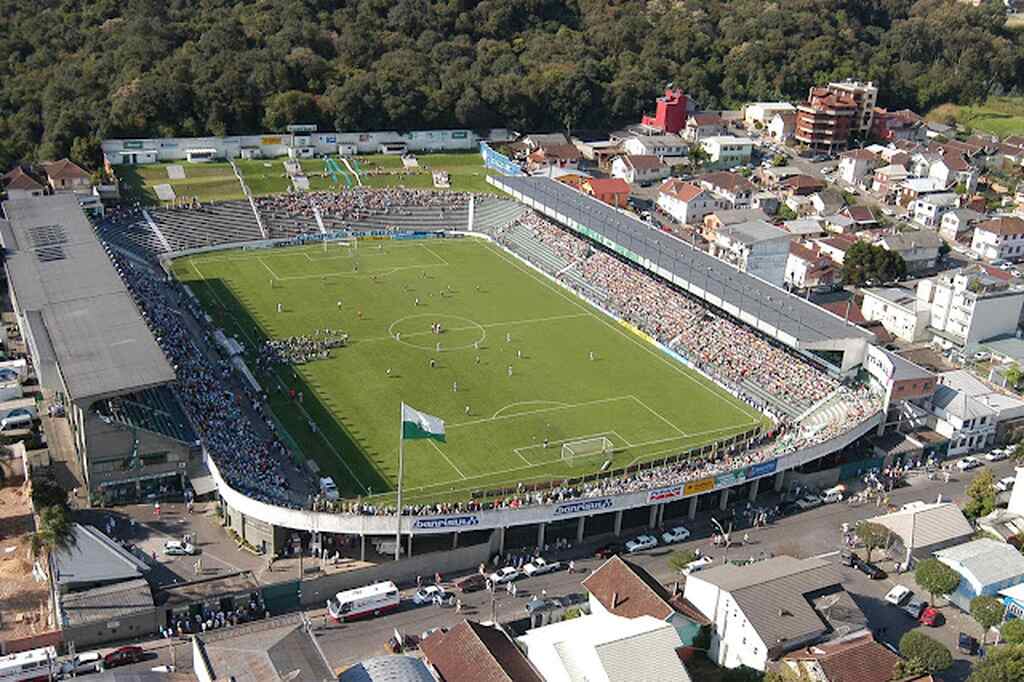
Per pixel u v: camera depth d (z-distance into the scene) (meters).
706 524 142.00
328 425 160.00
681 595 119.50
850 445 159.50
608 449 155.75
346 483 143.25
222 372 173.75
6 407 156.00
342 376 177.88
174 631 113.19
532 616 119.12
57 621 111.56
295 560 124.62
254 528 126.06
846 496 149.75
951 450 162.62
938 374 177.25
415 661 101.81
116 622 110.94
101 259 182.62
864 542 133.88
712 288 196.75
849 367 171.62
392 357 186.38
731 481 142.25
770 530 140.62
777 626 109.00
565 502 131.25
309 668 95.38
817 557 132.38
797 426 163.38
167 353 169.50
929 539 132.75
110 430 131.88
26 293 167.38
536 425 163.25
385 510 130.00
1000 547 129.12
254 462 142.50
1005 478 153.25
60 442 150.38
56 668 105.31
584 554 133.88
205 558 123.12
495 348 192.75
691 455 153.75
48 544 115.69
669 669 100.81
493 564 130.38
